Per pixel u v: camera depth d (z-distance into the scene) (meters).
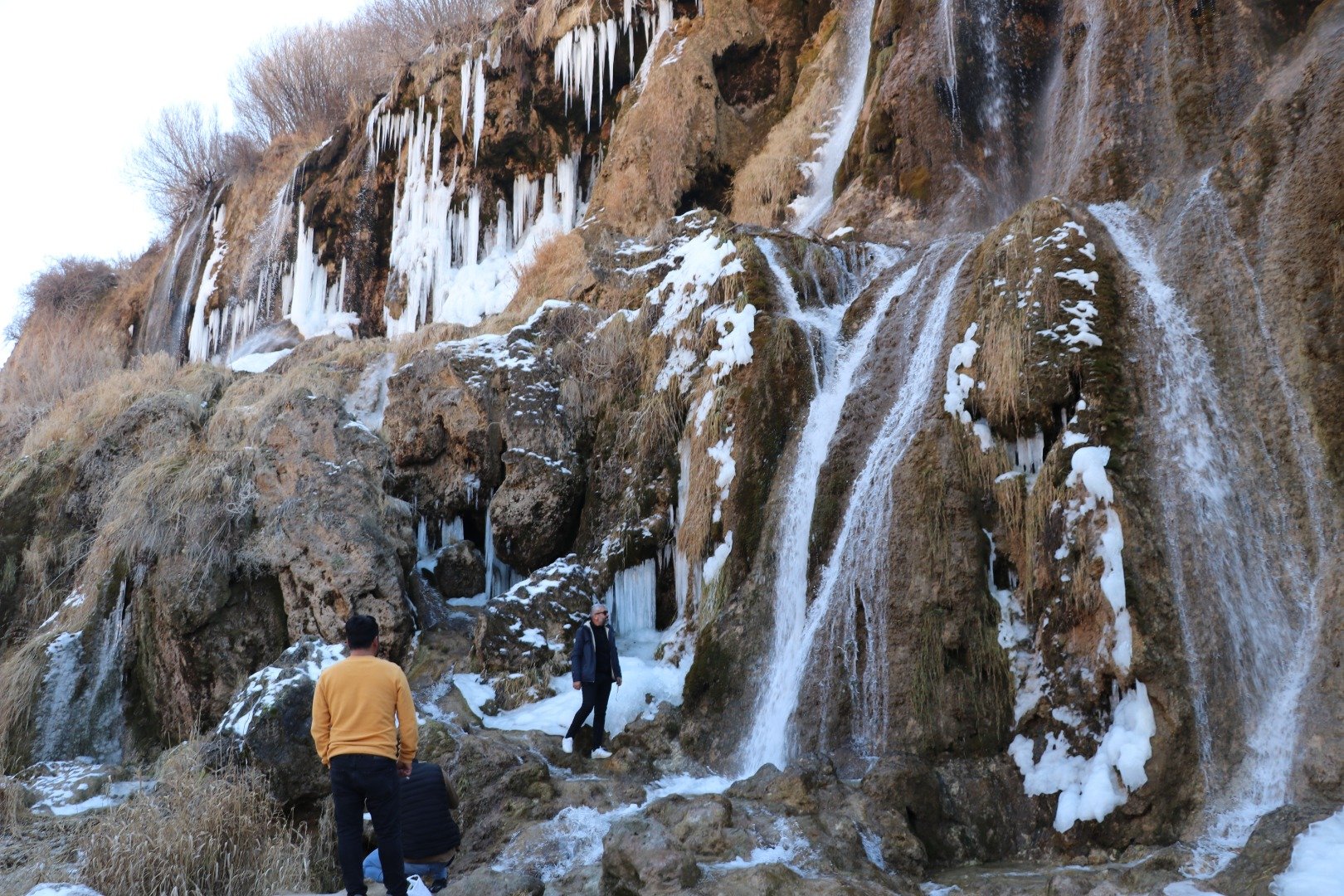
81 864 6.96
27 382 23.42
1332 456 7.30
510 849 7.20
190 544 10.53
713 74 18.66
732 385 10.66
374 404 15.48
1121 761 6.64
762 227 12.82
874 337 10.47
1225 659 6.86
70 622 11.25
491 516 12.34
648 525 11.02
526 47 21.48
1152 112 11.05
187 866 6.72
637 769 8.48
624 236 16.30
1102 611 7.13
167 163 33.25
